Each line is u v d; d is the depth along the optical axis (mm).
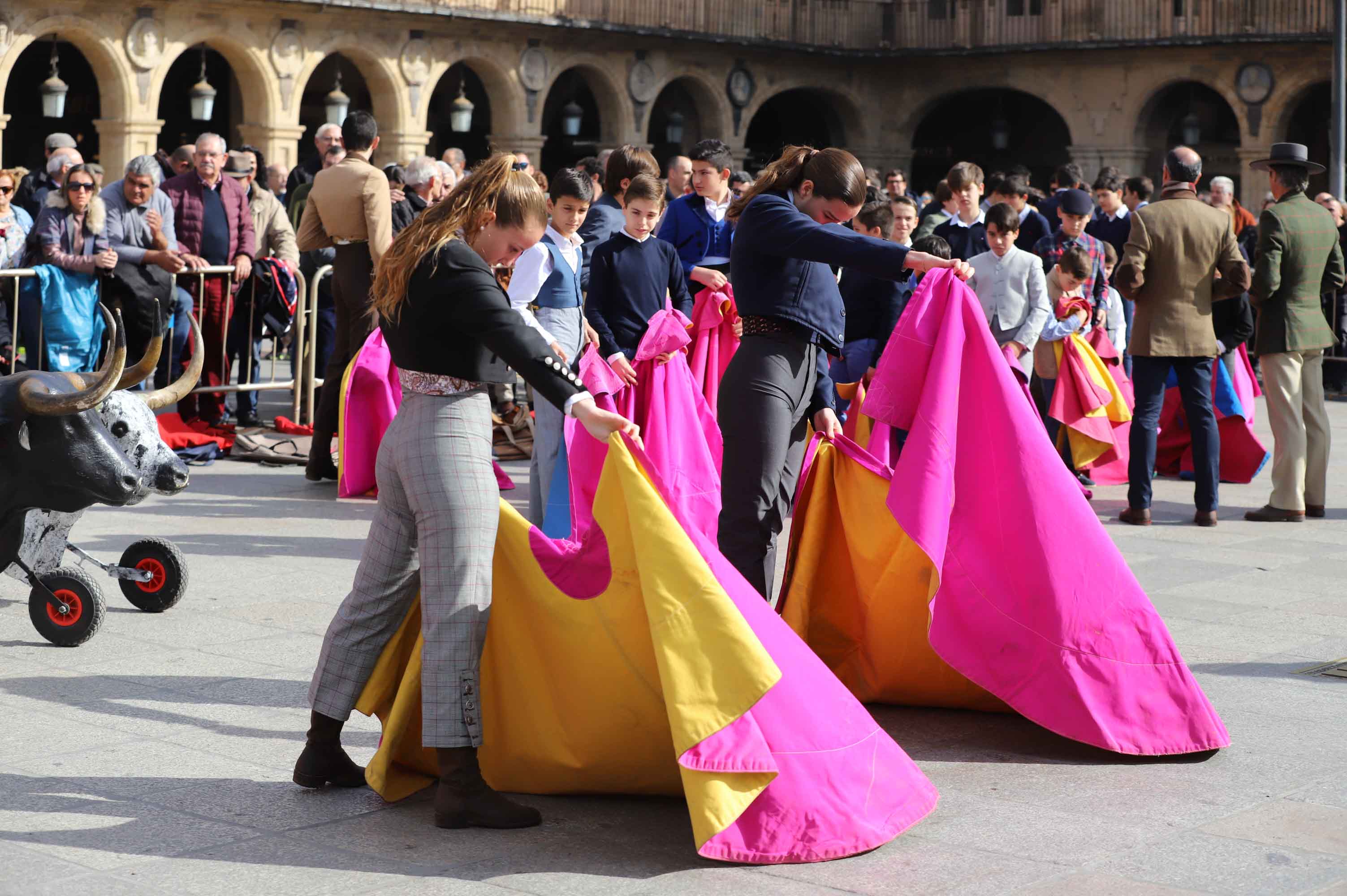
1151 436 8836
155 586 6332
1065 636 4844
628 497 3986
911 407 4980
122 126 23312
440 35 26531
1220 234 8617
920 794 4172
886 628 5203
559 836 4051
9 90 26500
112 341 5594
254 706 5148
